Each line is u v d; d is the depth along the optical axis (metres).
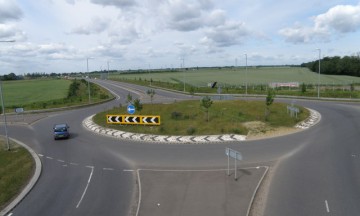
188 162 24.48
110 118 39.56
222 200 17.45
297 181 19.97
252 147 28.12
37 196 19.19
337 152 25.91
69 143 32.62
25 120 49.09
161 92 91.62
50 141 34.06
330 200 17.19
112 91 99.81
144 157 26.34
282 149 27.19
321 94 68.50
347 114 43.44
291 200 17.31
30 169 24.25
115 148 29.77
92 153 28.39
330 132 32.91
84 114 52.97
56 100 71.38
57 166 25.02
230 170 22.28
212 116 40.34
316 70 179.25
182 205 17.05
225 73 196.75
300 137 31.17
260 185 19.52
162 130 34.94
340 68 156.25
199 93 85.44
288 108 40.88
